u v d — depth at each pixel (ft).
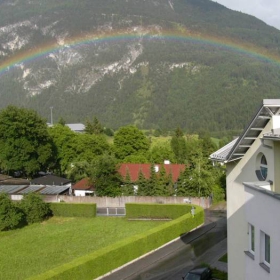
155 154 296.51
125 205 177.47
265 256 46.32
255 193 47.11
